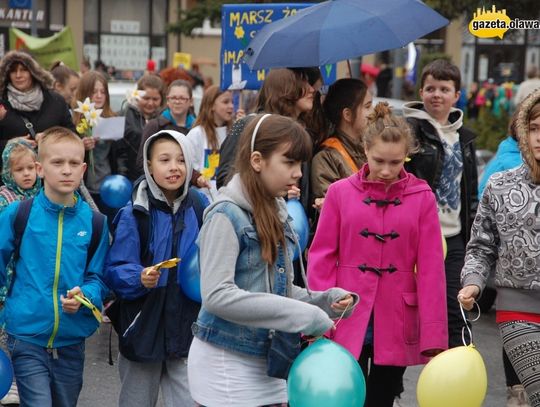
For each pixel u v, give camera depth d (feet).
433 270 27.89
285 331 21.83
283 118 22.63
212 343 22.80
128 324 27.12
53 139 27.48
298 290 24.08
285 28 35.14
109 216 52.37
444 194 35.81
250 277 22.59
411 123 35.88
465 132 36.76
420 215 28.12
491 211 26.68
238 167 22.75
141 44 191.21
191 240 27.61
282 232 22.75
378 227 28.02
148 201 27.58
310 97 33.55
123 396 27.81
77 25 186.50
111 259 27.32
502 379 41.73
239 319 21.97
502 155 38.50
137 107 55.57
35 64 46.91
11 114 46.75
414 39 35.29
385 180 27.99
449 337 34.60
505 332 26.35
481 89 155.74
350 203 28.27
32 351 27.50
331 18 35.12
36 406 27.17
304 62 33.94
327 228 28.50
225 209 22.40
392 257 28.07
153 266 25.93
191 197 28.12
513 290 26.21
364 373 29.09
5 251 27.55
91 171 52.21
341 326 27.99
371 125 27.94
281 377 22.54
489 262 27.04
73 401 28.50
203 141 45.62
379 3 35.99
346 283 28.22
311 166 33.22
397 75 98.63
